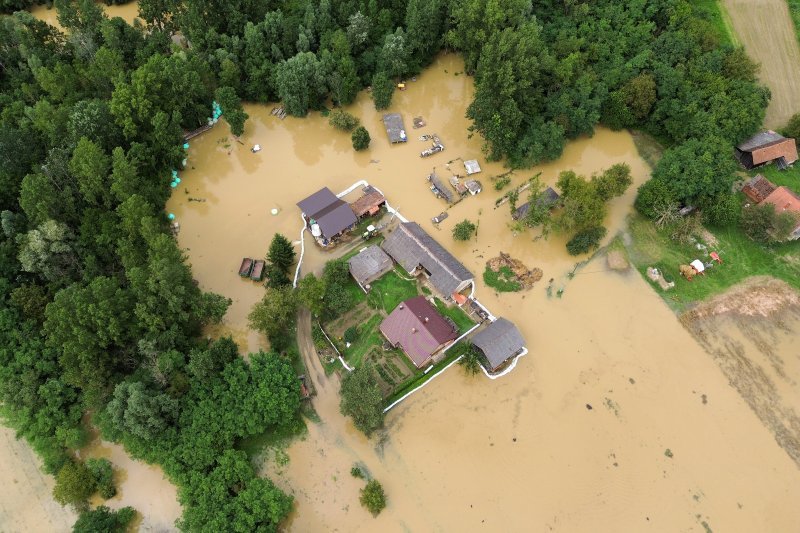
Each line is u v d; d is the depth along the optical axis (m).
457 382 61.16
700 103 76.81
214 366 58.50
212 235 72.88
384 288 67.25
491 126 74.69
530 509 54.03
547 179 77.69
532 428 58.41
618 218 73.44
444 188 75.19
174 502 55.00
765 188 72.50
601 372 61.72
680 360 62.28
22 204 63.12
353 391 55.12
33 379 57.97
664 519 53.25
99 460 55.78
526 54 77.00
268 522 50.53
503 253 70.38
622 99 79.69
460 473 56.00
